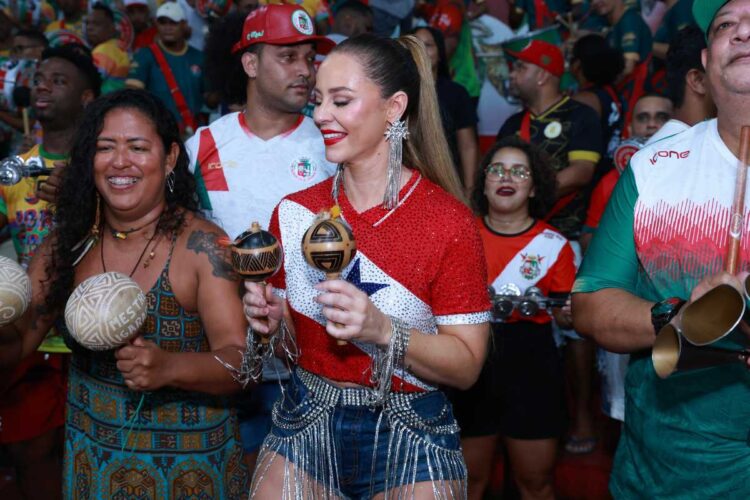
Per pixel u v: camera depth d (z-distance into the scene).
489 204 4.83
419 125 2.95
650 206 2.86
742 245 2.70
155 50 7.44
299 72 4.20
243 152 4.30
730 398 2.70
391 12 8.12
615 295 2.88
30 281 3.03
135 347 2.89
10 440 4.60
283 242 2.95
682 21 7.18
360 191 2.84
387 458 2.83
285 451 2.92
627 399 3.09
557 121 6.06
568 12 8.68
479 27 8.41
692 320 2.38
